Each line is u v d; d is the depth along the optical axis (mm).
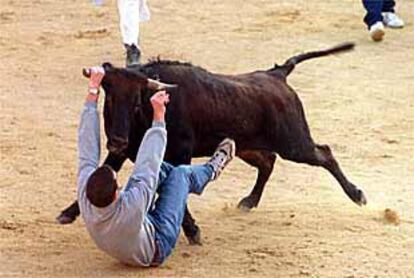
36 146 14633
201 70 11078
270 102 11344
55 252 10688
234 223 11750
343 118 16188
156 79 10664
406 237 11344
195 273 10141
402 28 21750
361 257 10703
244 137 11297
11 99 16984
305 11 23266
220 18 22734
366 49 20188
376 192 12945
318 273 10234
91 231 9797
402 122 16062
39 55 19844
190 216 10898
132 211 9688
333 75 18484
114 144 10133
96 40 21047
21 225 11492
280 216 12016
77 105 16781
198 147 11070
